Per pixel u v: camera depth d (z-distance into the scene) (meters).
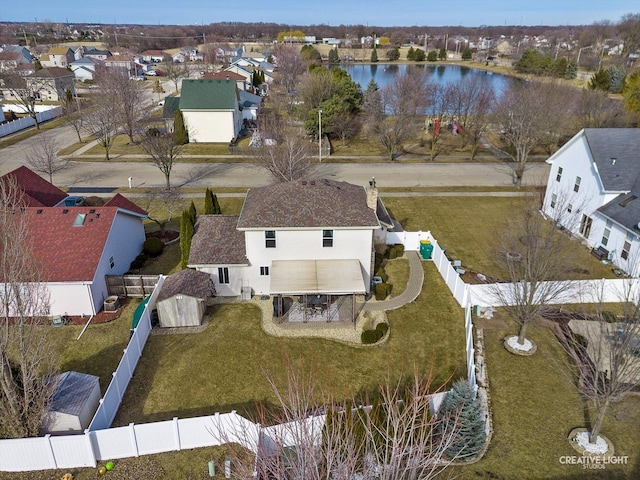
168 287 27.34
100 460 18.52
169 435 18.78
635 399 21.59
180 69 132.75
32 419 18.28
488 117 72.50
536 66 117.19
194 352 25.00
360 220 28.77
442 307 29.30
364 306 29.30
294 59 114.81
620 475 17.95
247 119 79.88
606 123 61.69
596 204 36.25
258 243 28.77
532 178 53.69
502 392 22.33
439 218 42.91
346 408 15.45
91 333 26.36
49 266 27.33
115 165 57.31
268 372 23.11
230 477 17.39
